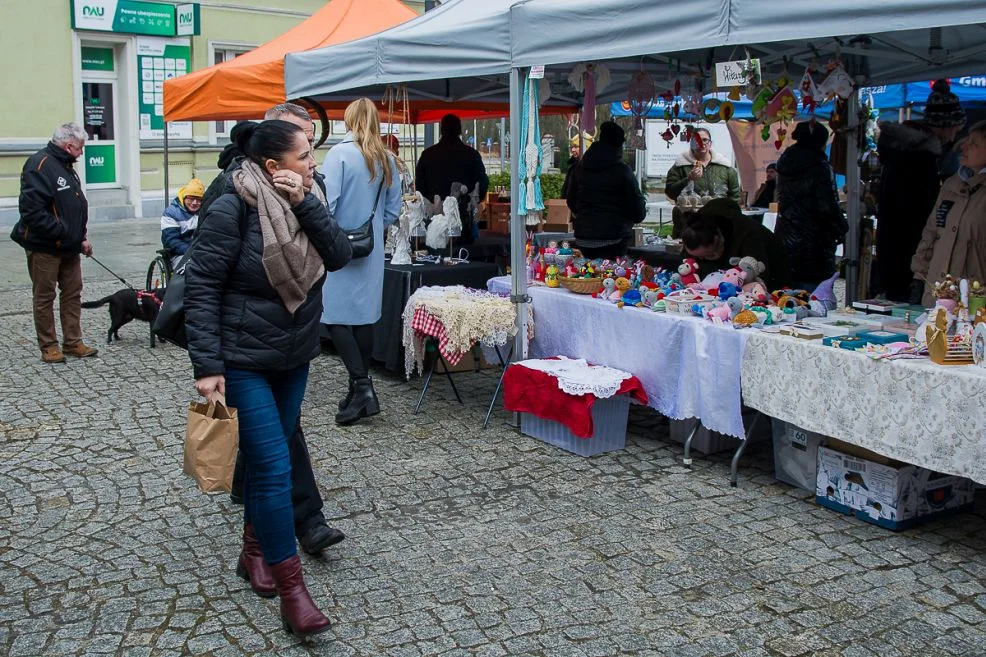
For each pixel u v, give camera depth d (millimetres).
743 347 4402
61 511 4293
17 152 16359
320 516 3785
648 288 5254
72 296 7258
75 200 7051
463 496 4441
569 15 4738
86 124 17672
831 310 4973
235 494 4262
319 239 3074
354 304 5367
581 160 7477
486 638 3174
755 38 3896
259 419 3070
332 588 3531
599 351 5258
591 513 4227
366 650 3104
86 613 3359
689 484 4574
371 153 5258
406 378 6355
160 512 4277
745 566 3684
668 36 4270
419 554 3820
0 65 16109
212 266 2957
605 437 5016
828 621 3256
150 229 16766
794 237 6477
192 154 18844
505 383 5301
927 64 6535
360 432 5387
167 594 3500
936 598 3416
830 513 4203
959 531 3998
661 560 3744
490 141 17078
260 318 3020
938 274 4926
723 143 12711
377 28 8641
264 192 2980
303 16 20281
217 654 3086
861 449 4113
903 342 4000
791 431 4469
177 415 5770
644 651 3082
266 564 3289
